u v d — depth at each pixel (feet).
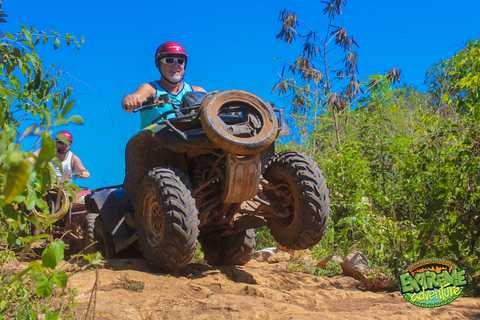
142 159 16.28
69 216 24.12
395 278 15.42
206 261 20.66
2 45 9.72
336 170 22.79
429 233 14.97
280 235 15.44
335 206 22.21
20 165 4.13
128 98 16.21
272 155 16.10
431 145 16.66
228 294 12.40
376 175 23.91
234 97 13.53
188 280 13.60
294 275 16.21
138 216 15.08
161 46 18.61
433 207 15.23
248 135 13.41
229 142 12.59
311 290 14.42
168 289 12.67
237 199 13.70
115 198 17.93
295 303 12.76
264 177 15.88
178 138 13.62
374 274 15.12
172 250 13.15
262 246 25.32
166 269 13.93
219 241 18.65
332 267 17.65
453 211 15.33
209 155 14.96
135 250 18.43
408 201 19.90
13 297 8.95
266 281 15.08
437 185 15.76
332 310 12.40
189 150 14.62
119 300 11.09
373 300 13.58
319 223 13.85
